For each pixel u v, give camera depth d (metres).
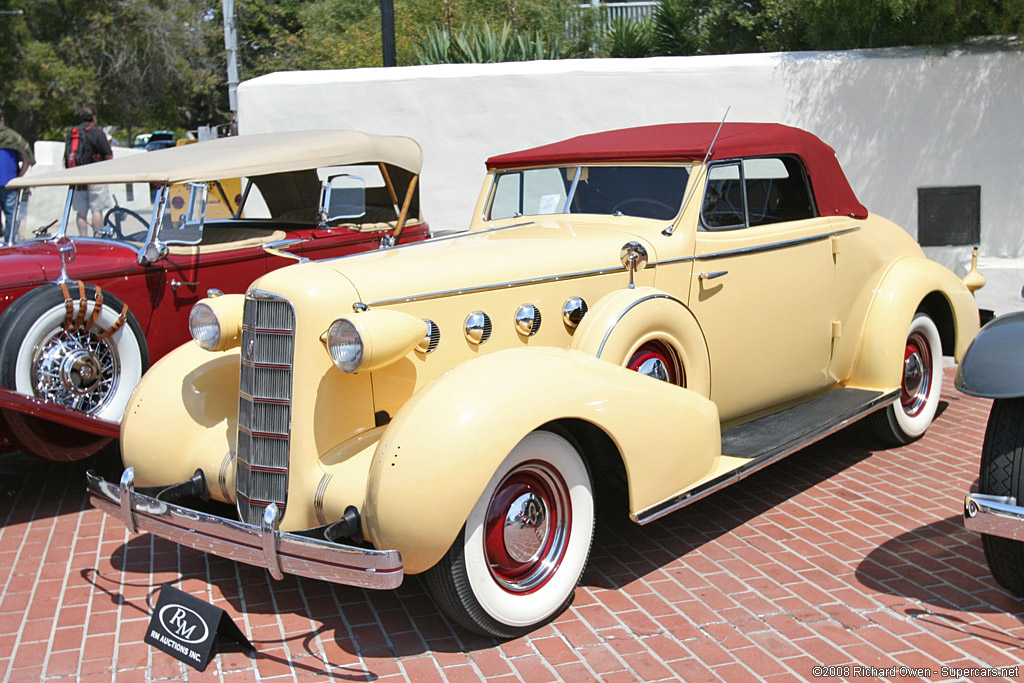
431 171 9.05
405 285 3.48
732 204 4.51
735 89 8.48
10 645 3.34
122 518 3.50
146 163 5.71
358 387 3.41
